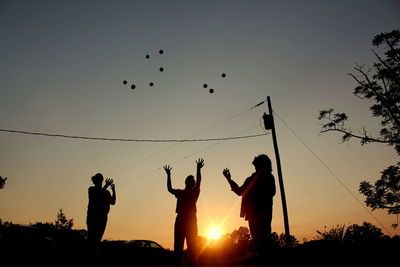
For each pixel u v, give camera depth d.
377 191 26.83
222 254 28.45
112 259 16.08
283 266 3.94
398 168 26.56
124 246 16.83
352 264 6.78
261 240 3.90
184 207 5.29
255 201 4.00
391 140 26.70
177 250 5.14
